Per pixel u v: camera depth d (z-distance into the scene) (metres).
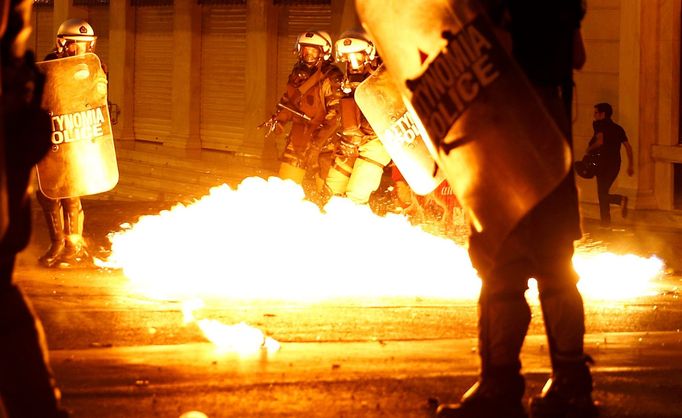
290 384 5.45
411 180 9.77
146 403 5.04
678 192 15.64
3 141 3.41
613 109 16.25
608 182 15.11
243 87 22.45
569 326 4.84
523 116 4.49
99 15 27.06
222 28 22.95
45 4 29.39
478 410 4.74
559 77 4.75
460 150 4.68
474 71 4.59
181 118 23.72
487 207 4.63
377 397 5.23
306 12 21.11
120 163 24.67
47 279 9.17
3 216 3.30
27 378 3.62
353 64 11.65
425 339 6.79
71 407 4.94
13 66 3.66
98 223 13.39
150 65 25.17
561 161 4.45
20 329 3.62
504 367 4.76
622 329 7.37
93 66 9.64
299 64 13.30
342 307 7.91
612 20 16.28
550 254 4.79
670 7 15.62
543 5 4.68
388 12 4.93
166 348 6.36
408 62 4.91
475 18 4.57
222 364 5.92
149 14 25.12
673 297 8.94
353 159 11.86
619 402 5.22
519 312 4.75
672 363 6.17
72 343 6.48
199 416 4.59
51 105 9.55
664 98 15.69
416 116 4.98
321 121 13.16
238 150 22.36
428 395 5.29
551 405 4.86
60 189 9.66
